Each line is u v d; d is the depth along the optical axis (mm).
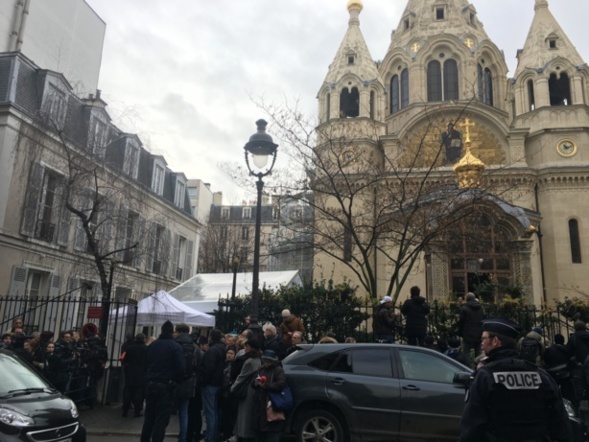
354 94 36531
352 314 14688
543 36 34906
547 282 29531
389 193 16828
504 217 22766
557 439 3549
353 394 7754
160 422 7855
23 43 25656
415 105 36656
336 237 17031
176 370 8016
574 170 30156
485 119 32531
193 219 33562
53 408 6715
